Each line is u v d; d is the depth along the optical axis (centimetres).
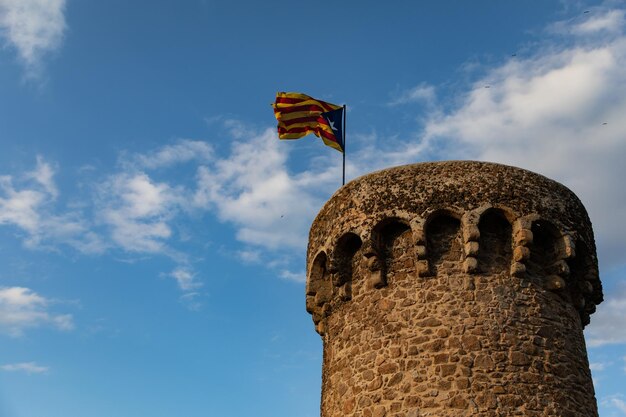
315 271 2080
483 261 1827
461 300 1784
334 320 1975
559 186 1947
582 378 1808
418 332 1773
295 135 2444
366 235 1892
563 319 1839
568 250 1852
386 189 1922
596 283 1964
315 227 2116
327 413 1902
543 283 1852
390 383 1752
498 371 1708
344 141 2361
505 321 1764
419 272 1825
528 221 1839
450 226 1875
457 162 1914
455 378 1702
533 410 1683
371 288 1884
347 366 1864
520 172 1912
